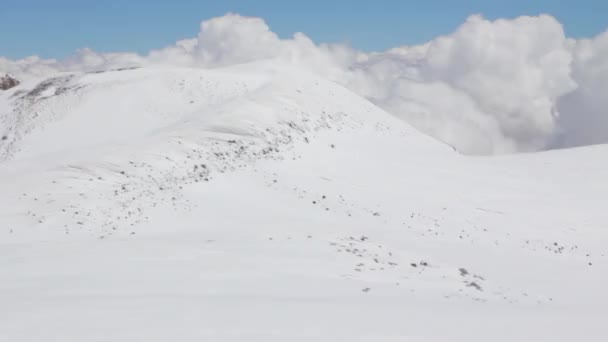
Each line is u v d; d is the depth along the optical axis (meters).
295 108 46.06
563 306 16.25
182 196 27.66
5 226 22.27
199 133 36.47
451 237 26.81
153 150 32.12
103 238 21.42
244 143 36.38
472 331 11.35
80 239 21.22
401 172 38.78
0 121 58.22
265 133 38.75
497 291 17.83
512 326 12.04
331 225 25.69
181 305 12.28
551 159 45.94
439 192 34.78
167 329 10.36
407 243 24.05
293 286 15.10
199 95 55.81
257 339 9.93
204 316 11.45
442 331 11.22
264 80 59.97
